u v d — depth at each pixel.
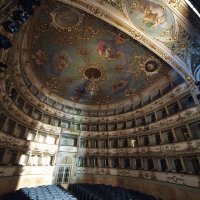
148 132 22.23
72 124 28.00
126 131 25.41
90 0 15.29
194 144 16.05
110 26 19.08
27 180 19.30
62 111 27.52
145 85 25.20
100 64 25.02
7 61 14.09
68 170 24.16
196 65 16.16
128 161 23.84
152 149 20.78
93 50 23.05
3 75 14.15
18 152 18.66
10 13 7.68
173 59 17.70
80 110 29.78
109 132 27.11
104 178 23.91
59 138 25.11
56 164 23.34
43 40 20.14
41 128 23.31
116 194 15.44
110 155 25.28
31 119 21.89
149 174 19.97
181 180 16.14
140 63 23.16
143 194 17.30
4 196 13.67
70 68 25.20
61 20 18.62
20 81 19.12
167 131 19.98
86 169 25.02
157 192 18.16
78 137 26.98
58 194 14.62
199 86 15.48
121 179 22.77
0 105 14.88
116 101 29.41
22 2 7.11
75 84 27.45
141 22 16.34
